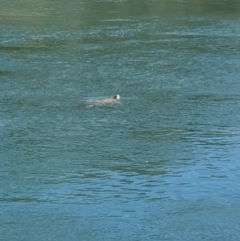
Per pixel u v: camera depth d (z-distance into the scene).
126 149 42.72
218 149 42.66
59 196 35.84
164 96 53.97
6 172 39.00
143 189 36.69
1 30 82.31
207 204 34.91
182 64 64.62
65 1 108.69
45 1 108.88
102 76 59.84
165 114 49.56
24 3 106.56
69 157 41.38
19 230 32.28
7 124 47.12
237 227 32.62
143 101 52.56
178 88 56.25
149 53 69.38
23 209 34.34
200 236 31.78
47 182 37.69
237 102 52.62
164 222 33.03
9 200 35.34
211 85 57.38
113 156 41.56
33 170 39.38
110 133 45.62
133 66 63.62
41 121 47.81
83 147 43.03
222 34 80.56
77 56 67.81
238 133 45.69
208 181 37.69
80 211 34.12
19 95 53.81
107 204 34.91
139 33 80.56
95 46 72.69
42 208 34.44
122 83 57.59
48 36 78.50
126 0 109.56
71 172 39.06
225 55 68.94
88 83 57.44
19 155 41.59
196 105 51.78
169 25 86.56
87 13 96.19
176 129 46.44
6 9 100.25
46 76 59.66
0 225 32.72
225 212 34.03
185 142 43.97
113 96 53.81
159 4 105.38
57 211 34.12
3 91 54.84
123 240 31.38
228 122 47.94
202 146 43.19
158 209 34.34
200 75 60.62
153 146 43.22
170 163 40.31
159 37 78.19
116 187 36.97
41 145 43.34
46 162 40.62
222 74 61.09
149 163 40.38
